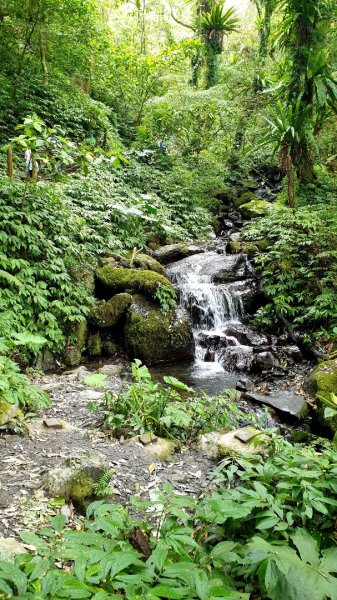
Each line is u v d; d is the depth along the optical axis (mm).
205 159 11703
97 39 11492
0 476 2492
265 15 12516
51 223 5832
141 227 8391
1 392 3342
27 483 2436
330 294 6039
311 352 5805
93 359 5824
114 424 3352
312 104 8172
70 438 3129
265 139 8258
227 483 2408
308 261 6785
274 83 9797
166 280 6469
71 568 1700
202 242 9195
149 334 5824
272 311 6641
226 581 1536
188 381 5309
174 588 1243
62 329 5582
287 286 6598
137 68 12852
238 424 4023
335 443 2416
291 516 1784
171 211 9617
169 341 5910
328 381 4516
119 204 7961
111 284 6410
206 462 2992
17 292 5160
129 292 6371
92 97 13219
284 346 6008
